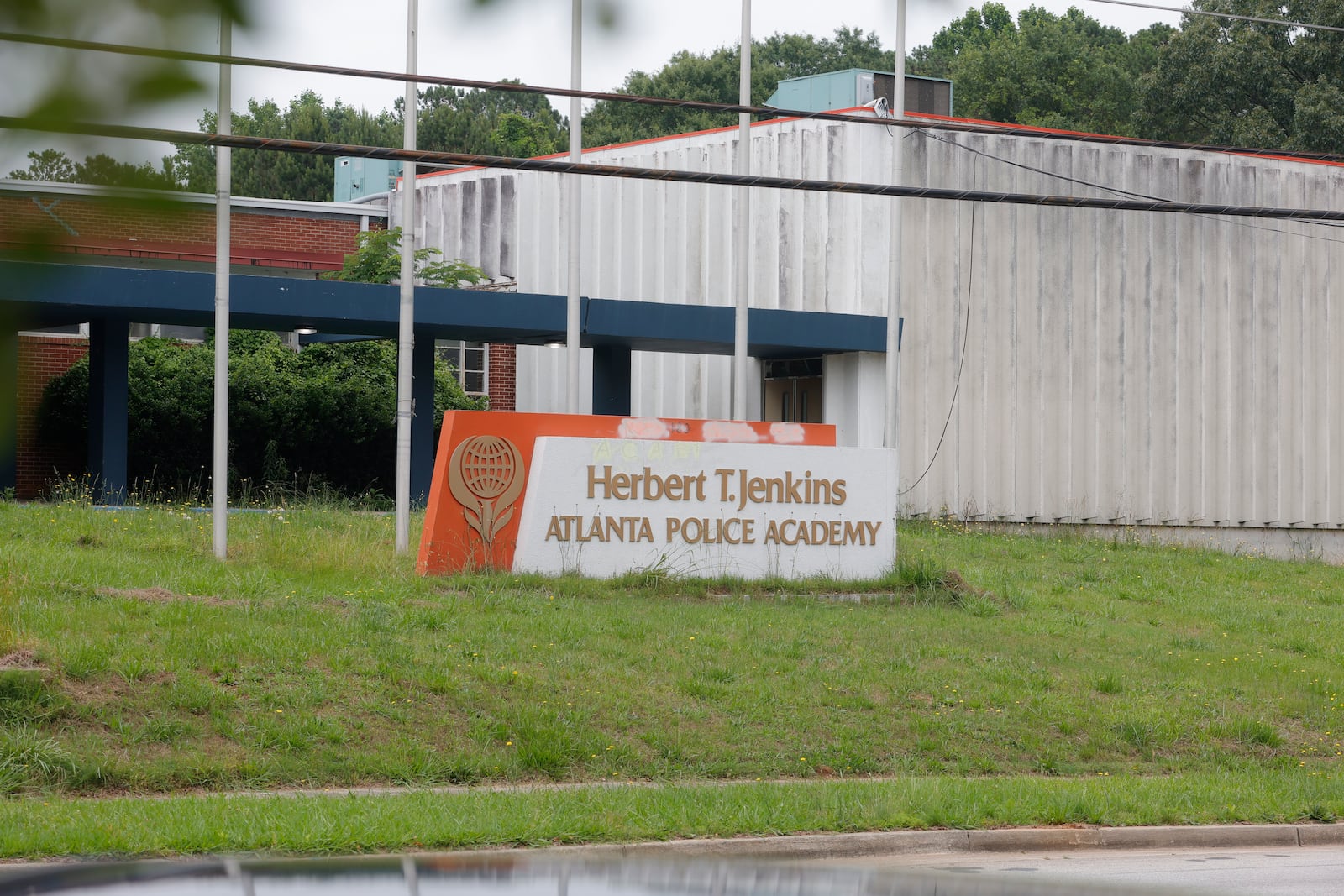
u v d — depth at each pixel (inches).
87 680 549.0
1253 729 677.3
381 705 575.8
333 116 1014.4
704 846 447.8
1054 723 662.5
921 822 490.3
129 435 1275.8
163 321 1160.2
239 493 1315.2
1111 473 1455.5
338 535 981.8
